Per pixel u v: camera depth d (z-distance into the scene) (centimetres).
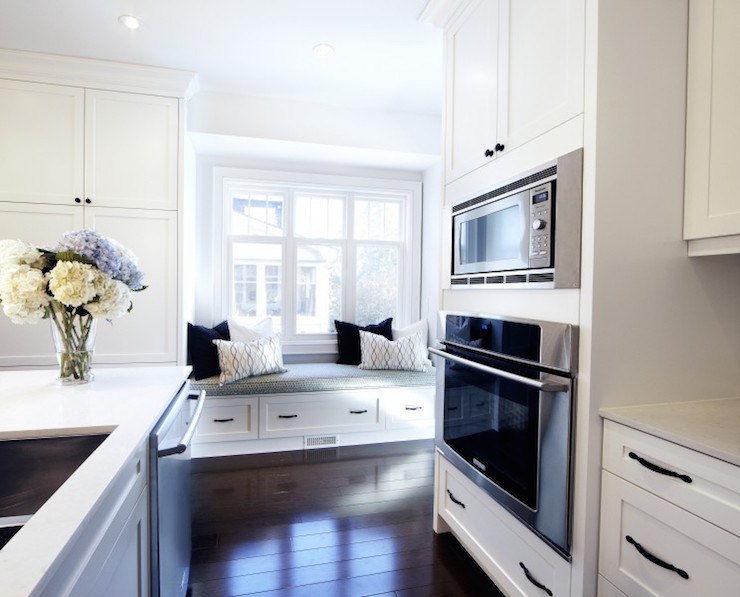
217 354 298
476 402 164
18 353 245
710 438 95
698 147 119
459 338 176
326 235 373
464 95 180
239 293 354
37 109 244
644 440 106
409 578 168
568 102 123
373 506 222
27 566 51
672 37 121
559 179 124
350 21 210
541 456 128
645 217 119
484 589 162
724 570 89
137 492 97
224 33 221
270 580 165
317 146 316
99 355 256
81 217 251
